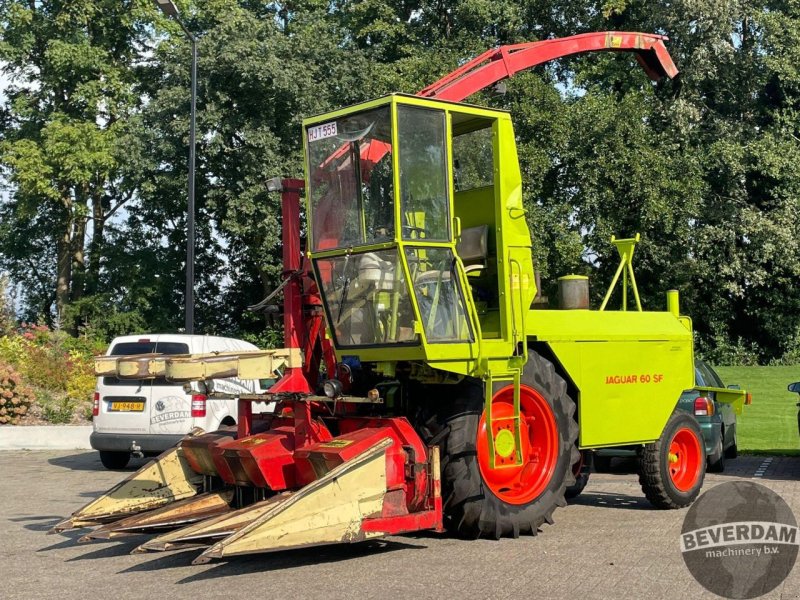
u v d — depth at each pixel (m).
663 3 31.11
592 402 9.24
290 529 6.70
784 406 23.72
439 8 34.84
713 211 31.42
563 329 9.11
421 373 8.30
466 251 8.72
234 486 8.26
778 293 34.06
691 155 30.55
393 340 7.97
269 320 9.41
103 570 7.30
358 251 8.03
